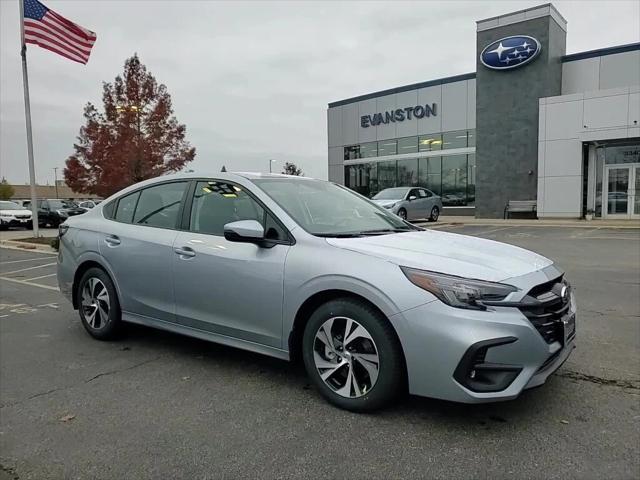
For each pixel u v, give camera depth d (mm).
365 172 32656
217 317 4059
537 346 2971
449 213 28672
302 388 3807
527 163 23875
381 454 2834
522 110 23797
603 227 18016
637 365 4133
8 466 2789
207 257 4070
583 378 3867
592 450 2832
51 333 5449
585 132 20844
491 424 3160
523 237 15070
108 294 4949
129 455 2879
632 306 6168
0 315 6348
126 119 29297
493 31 24297
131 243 4699
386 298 3121
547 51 23000
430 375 3012
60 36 14922
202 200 4414
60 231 5594
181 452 2900
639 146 20641
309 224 3840
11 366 4387
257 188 4102
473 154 27828
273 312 3684
